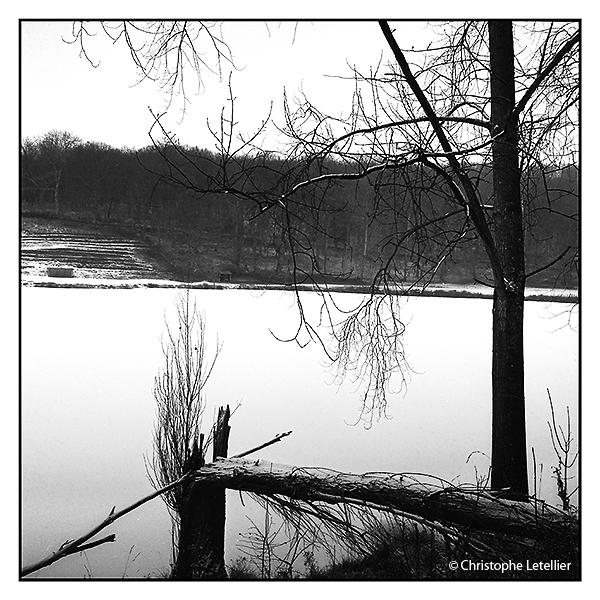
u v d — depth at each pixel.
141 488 7.61
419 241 5.18
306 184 4.56
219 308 22.17
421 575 4.56
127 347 16.80
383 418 11.08
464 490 4.66
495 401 5.45
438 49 5.14
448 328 19.88
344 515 5.04
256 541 5.83
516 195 5.42
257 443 9.49
